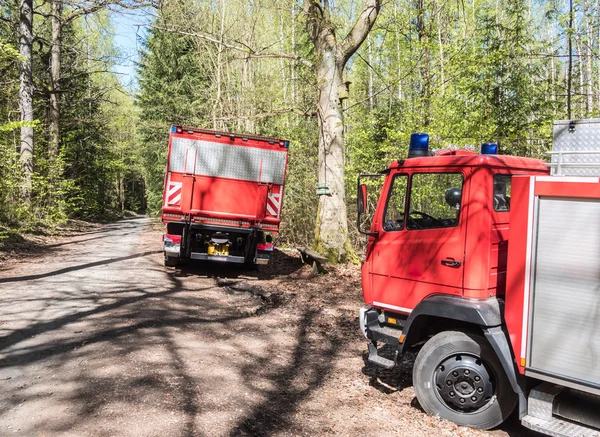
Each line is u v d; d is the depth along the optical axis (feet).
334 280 34.91
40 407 13.32
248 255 36.14
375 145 52.37
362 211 16.88
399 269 16.25
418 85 58.49
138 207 209.56
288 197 56.70
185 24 49.75
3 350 17.66
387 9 60.08
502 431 13.94
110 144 116.67
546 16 41.93
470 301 14.16
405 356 20.49
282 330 23.56
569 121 12.98
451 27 58.03
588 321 11.39
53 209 71.72
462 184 14.79
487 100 39.60
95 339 19.42
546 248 12.08
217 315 25.23
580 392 12.13
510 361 12.94
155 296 28.04
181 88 87.45
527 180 12.39
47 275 32.81
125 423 12.63
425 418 14.51
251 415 13.93
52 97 81.05
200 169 34.19
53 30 79.71
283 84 65.87
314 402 15.44
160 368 16.72
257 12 60.64
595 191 11.30
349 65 91.66
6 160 53.47
